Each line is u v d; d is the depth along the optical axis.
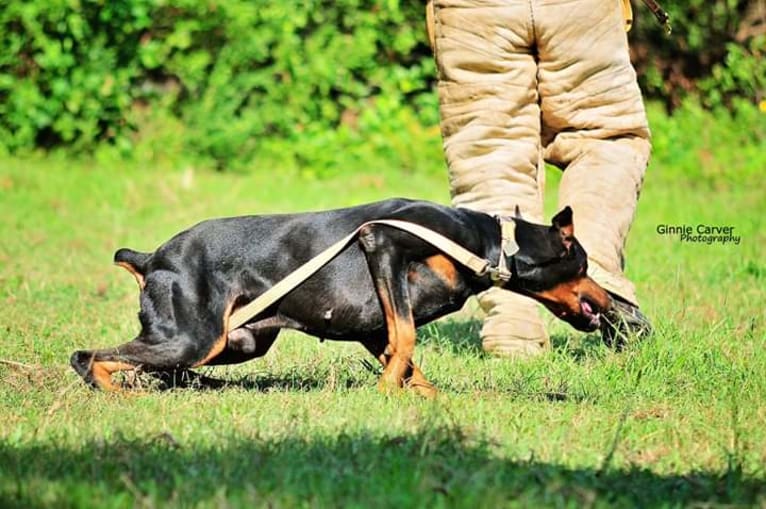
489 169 12.47
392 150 26.20
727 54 27.23
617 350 11.83
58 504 6.95
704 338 12.40
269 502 7.00
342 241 10.36
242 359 10.75
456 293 10.45
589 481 7.77
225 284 10.45
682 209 22.44
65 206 22.47
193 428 8.80
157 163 25.91
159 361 10.36
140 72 25.91
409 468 7.71
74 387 10.47
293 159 26.06
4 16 25.00
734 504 7.46
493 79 12.52
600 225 12.21
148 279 10.48
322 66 26.00
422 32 26.50
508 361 11.92
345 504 7.07
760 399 10.48
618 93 12.57
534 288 10.70
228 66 25.91
